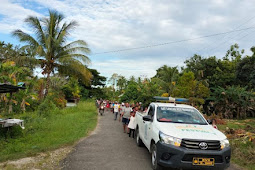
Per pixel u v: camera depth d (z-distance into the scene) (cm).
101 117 1839
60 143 770
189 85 1898
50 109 1711
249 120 1934
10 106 1480
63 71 2159
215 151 464
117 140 877
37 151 664
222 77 2533
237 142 805
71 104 2745
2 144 725
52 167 536
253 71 2023
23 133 871
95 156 636
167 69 2584
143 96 1962
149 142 593
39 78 2364
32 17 1938
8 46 2431
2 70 1445
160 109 645
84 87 4619
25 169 517
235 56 3478
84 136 939
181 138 473
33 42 1970
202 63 2714
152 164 547
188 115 624
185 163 453
